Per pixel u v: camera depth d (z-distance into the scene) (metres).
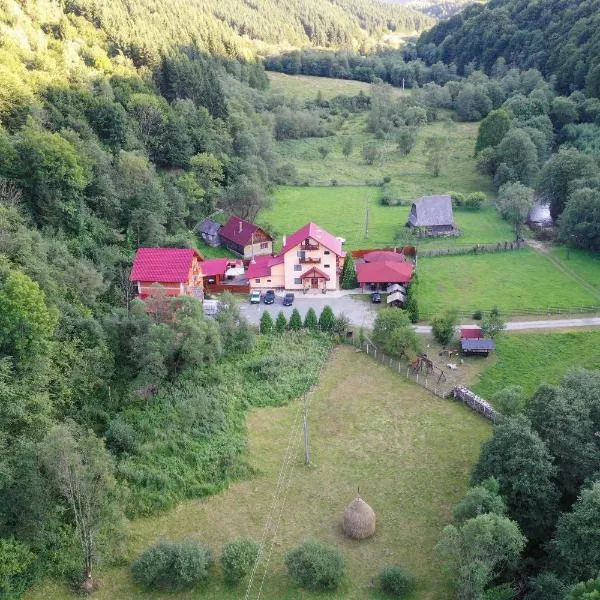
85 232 72.50
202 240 96.25
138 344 55.34
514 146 120.94
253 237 90.88
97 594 37.88
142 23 133.75
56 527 39.41
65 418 47.00
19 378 45.09
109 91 100.38
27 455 37.19
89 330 53.75
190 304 58.38
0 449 38.44
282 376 60.75
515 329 69.56
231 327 64.31
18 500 36.75
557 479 41.56
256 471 48.72
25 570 37.28
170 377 57.38
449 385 60.16
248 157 118.44
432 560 40.72
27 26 102.88
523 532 39.66
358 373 62.56
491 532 34.78
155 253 72.25
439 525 43.62
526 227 103.94
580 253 91.75
